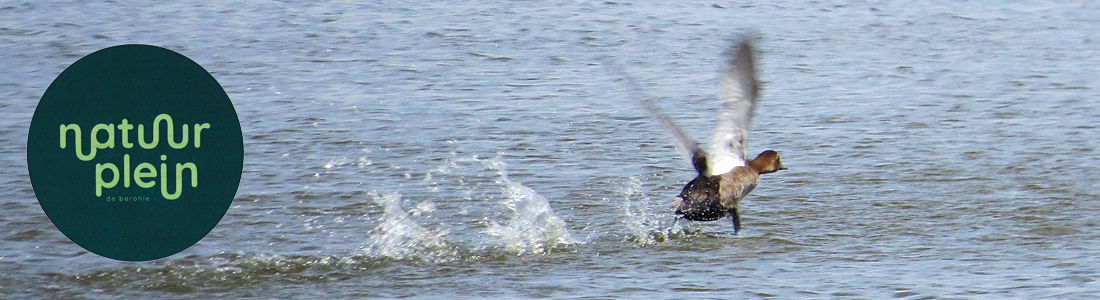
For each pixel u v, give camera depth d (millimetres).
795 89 68750
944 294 32719
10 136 53281
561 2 103250
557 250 38531
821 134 56969
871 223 41438
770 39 87062
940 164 50688
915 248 38219
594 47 83062
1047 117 60781
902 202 44375
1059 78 72062
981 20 96062
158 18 91125
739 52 33469
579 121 59500
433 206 43906
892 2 105875
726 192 33938
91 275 35438
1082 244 38469
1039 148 53625
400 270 36250
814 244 38844
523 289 33969
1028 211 42906
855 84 70375
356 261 37062
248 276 35656
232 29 87438
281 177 47719
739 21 95125
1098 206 43594
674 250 38281
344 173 48719
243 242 38875
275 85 67938
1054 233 39969
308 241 39156
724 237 39875
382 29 88562
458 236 39969
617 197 45781
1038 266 35812
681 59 78938
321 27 88812
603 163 51312
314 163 50250
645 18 95688
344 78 70438
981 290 33094
